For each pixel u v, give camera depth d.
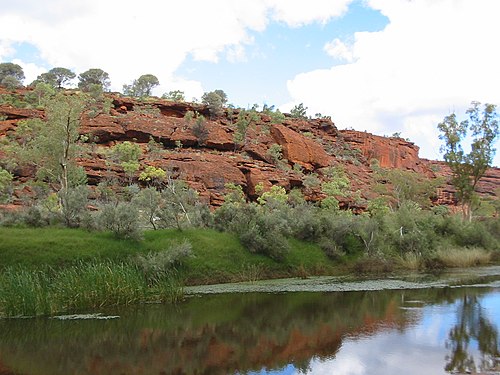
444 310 15.81
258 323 14.30
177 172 55.69
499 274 25.50
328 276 24.27
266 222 24.69
